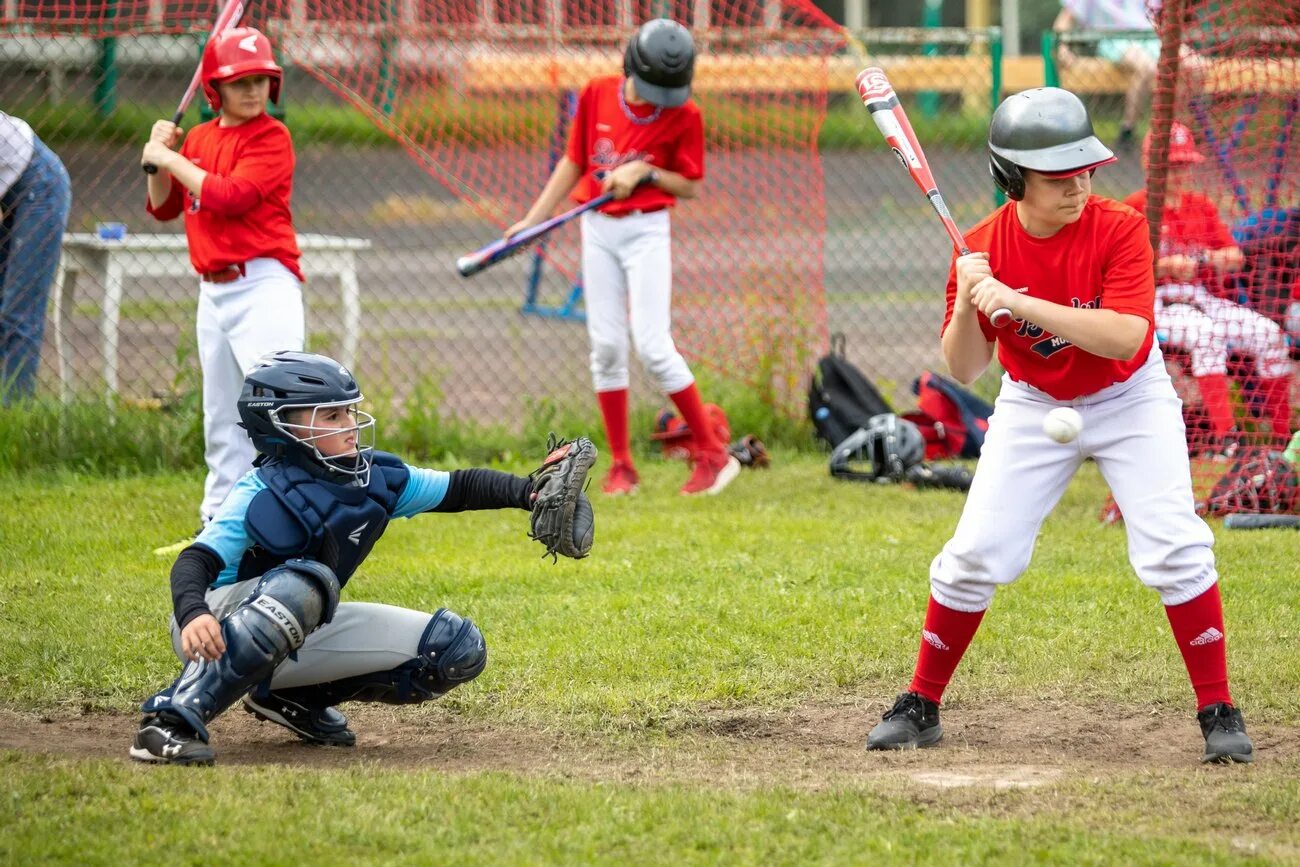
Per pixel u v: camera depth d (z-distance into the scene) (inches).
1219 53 879.7
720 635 625.3
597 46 1332.4
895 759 491.2
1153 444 480.7
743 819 412.5
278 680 494.0
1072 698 555.5
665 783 455.8
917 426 1036.5
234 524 464.4
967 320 484.7
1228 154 923.4
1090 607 657.6
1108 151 452.4
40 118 1435.8
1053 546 774.5
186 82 1815.9
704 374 1114.1
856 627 633.6
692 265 1212.5
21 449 945.5
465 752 503.2
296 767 466.0
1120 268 465.4
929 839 395.9
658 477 980.6
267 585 458.9
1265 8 869.2
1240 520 818.8
